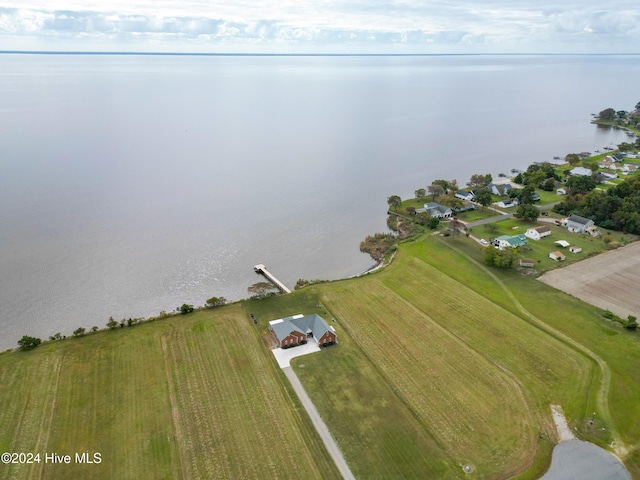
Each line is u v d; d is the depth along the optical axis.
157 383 60.72
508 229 116.06
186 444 51.41
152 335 71.25
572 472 48.47
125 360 65.19
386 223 123.88
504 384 61.25
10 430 52.31
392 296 84.31
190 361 65.38
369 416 55.88
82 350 67.06
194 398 58.28
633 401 58.47
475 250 103.50
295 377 62.72
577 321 75.50
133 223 117.69
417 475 48.06
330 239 113.56
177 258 100.38
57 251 100.56
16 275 90.31
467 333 72.62
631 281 88.12
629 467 49.25
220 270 96.31
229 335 71.81
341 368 64.50
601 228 115.44
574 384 61.28
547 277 90.50
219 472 48.12
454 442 52.16
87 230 112.00
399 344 69.94
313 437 52.81
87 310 80.12
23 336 69.19
